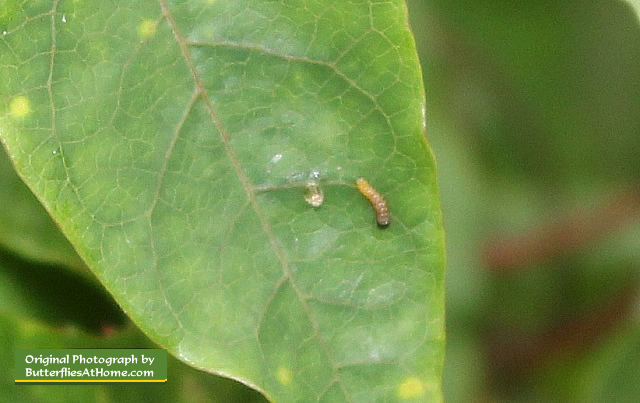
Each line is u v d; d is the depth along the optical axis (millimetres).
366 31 144
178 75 144
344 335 144
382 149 144
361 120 144
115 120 144
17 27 145
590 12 172
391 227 144
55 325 157
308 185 144
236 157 144
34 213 159
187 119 144
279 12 145
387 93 144
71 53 145
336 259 144
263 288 144
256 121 144
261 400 159
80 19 145
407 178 144
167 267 144
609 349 169
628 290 172
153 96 144
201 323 144
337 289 144
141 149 144
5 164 159
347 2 144
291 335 144
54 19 145
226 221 144
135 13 145
